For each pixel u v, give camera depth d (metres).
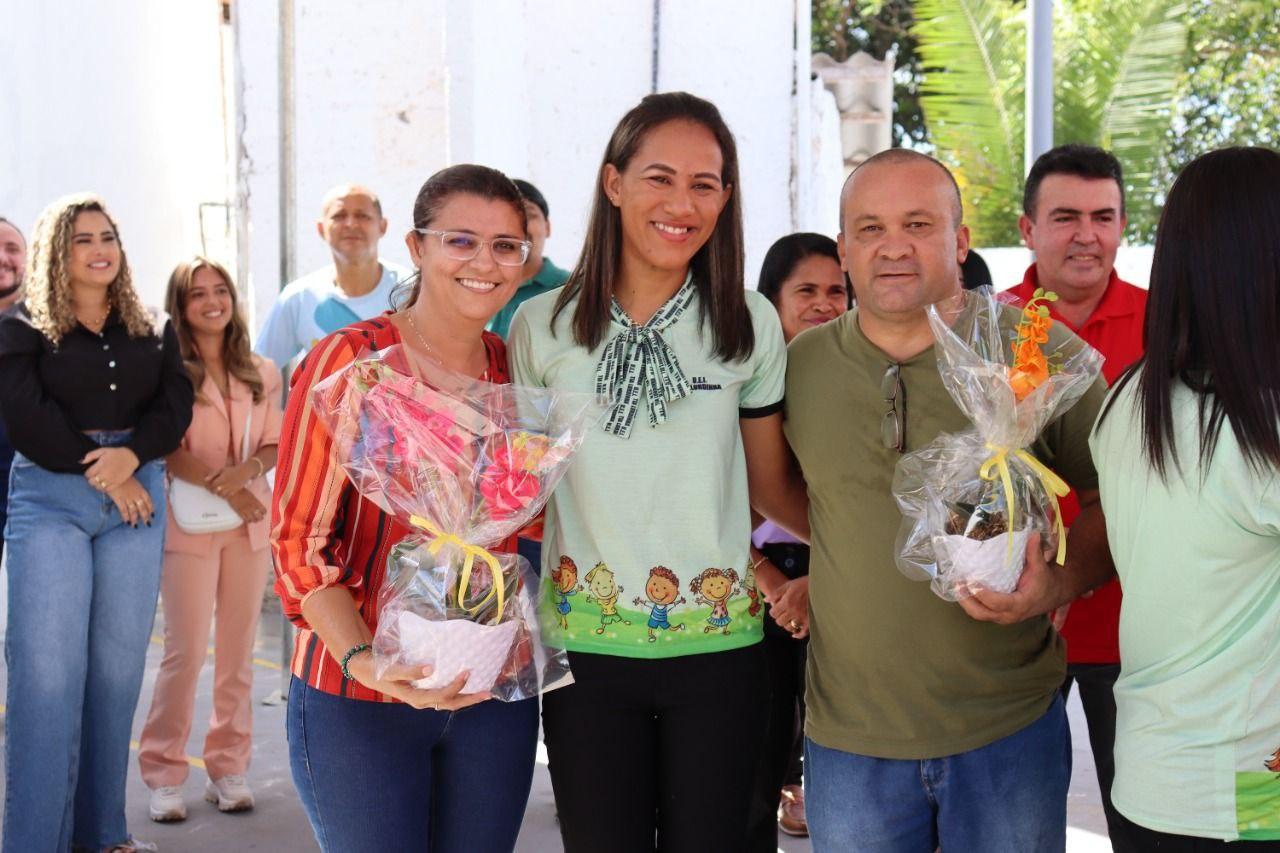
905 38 19.98
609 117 6.57
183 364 4.21
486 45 6.45
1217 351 2.06
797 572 3.41
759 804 3.37
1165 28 13.72
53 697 3.79
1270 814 2.10
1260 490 2.03
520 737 2.60
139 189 8.27
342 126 7.00
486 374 2.67
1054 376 2.41
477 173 2.56
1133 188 13.81
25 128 7.31
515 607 2.41
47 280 3.90
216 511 4.61
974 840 2.52
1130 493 2.20
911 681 2.50
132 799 4.76
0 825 4.30
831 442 2.61
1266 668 2.09
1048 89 5.95
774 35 6.90
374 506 2.51
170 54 8.56
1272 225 2.04
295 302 5.57
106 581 3.96
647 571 2.56
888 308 2.54
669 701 2.59
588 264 2.65
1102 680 3.19
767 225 6.99
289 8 5.72
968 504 2.40
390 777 2.48
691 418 2.59
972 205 14.37
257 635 7.13
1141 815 2.18
